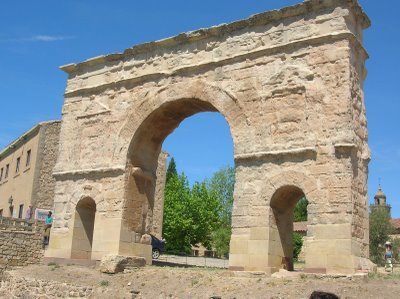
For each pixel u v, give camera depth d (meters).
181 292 20.83
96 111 29.80
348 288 18.08
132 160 28.05
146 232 28.47
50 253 29.47
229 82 24.95
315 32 22.81
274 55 23.78
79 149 29.98
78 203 29.09
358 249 20.67
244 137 23.73
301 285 19.00
